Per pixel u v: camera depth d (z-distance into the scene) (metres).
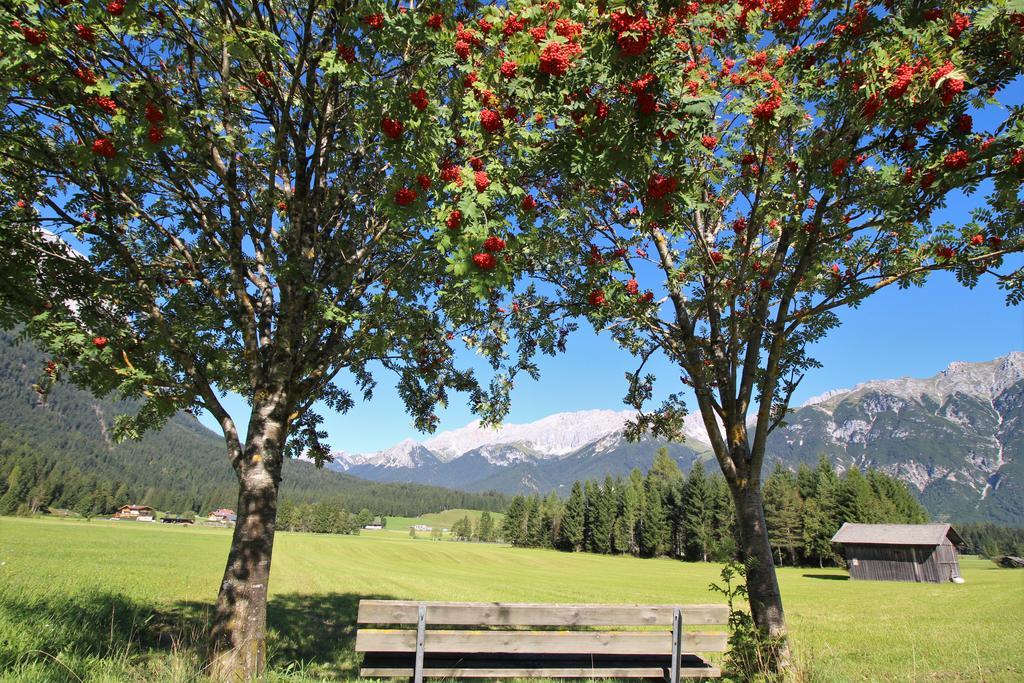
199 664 5.74
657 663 5.84
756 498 7.32
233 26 6.25
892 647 12.77
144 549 36.25
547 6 5.13
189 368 7.27
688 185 4.91
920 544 54.03
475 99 5.19
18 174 6.67
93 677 5.15
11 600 7.55
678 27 4.12
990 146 5.17
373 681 6.61
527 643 5.36
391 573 34.28
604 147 4.30
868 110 5.06
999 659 10.57
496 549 91.62
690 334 8.22
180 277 8.22
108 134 5.58
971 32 5.01
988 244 6.57
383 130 5.07
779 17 5.62
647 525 94.56
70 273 7.09
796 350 8.90
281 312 7.34
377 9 5.00
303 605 16.19
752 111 5.77
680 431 9.94
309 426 9.99
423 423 10.60
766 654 6.12
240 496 6.85
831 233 7.18
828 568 77.19
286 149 8.31
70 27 5.30
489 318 9.96
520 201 5.72
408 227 7.90
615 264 7.43
